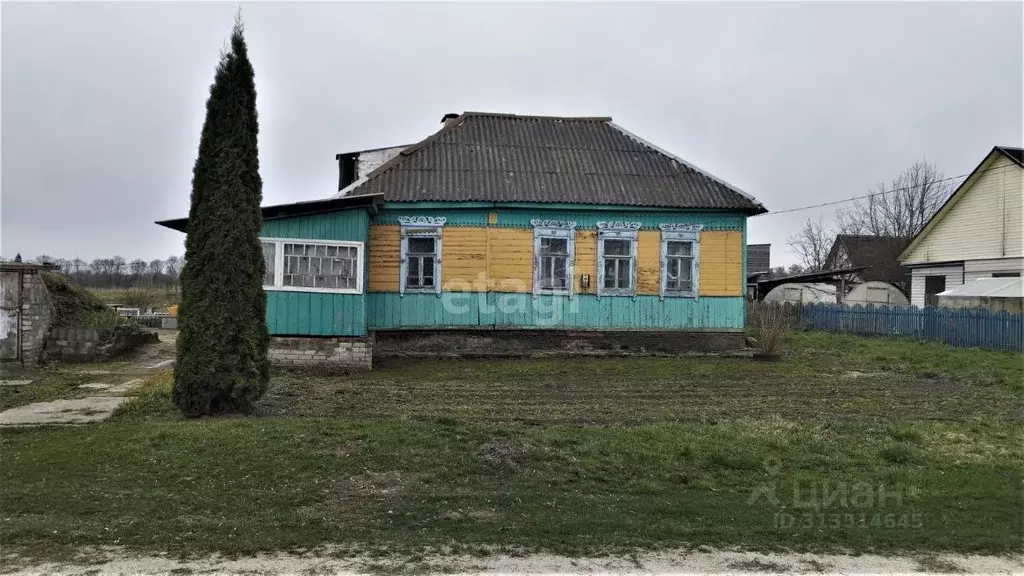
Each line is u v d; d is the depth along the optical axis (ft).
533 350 53.47
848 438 27.35
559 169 56.65
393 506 18.53
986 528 18.19
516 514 18.20
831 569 15.40
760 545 16.62
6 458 22.13
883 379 44.34
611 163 58.29
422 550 15.67
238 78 29.78
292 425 25.99
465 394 36.70
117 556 14.90
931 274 93.97
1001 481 22.52
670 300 54.95
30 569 14.17
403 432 25.31
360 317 45.01
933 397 37.86
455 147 57.93
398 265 52.44
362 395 35.53
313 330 44.42
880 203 154.40
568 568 14.96
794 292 110.01
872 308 80.89
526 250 53.78
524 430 26.58
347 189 51.98
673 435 26.58
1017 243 78.79
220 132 29.55
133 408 29.81
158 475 20.61
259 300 30.27
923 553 16.44
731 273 55.42
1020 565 15.87
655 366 48.42
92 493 18.93
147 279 151.74
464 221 53.16
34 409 30.48
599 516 18.24
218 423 26.43
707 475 22.39
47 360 45.85
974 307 80.84
